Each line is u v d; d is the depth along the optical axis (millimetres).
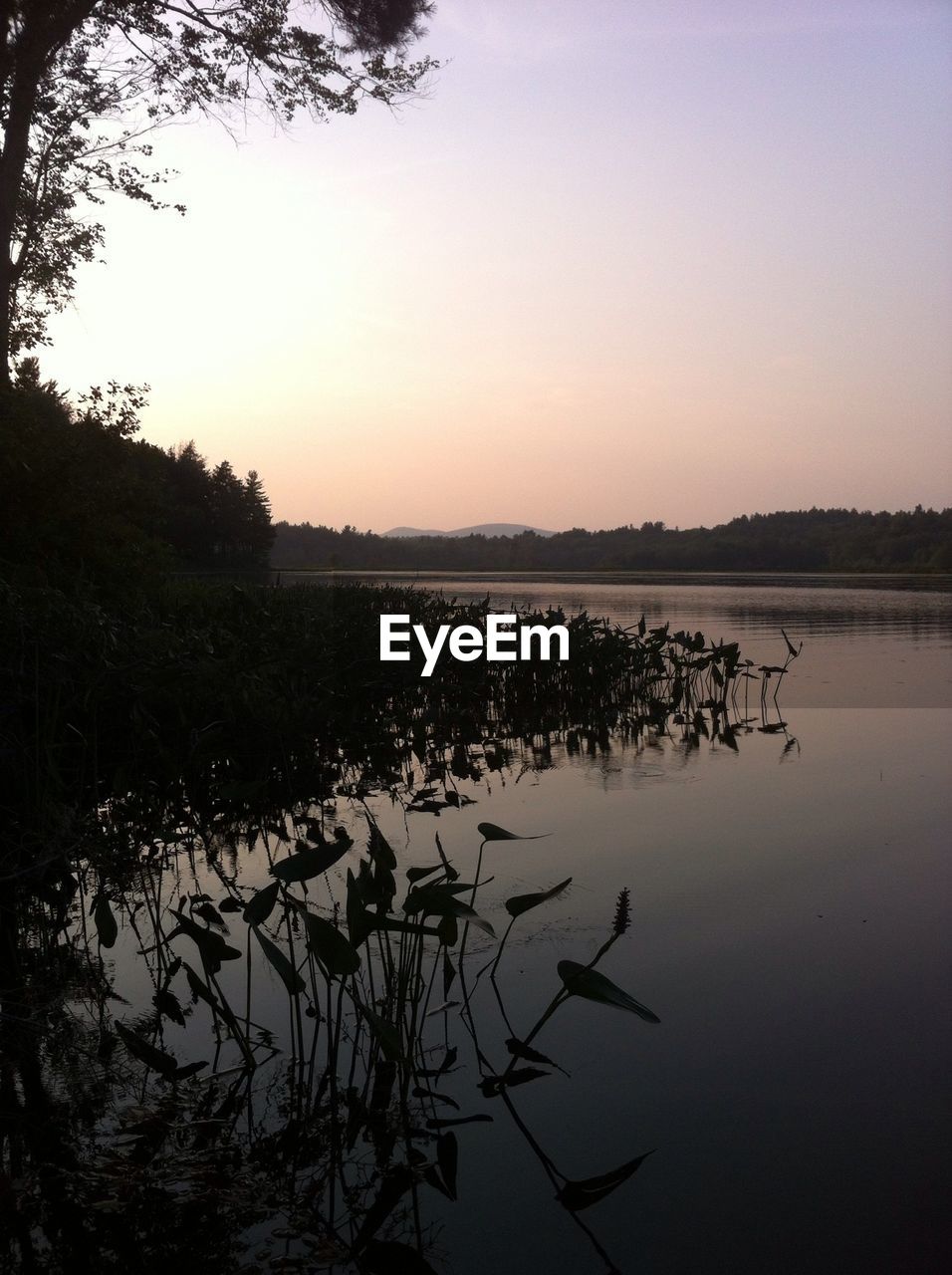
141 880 4031
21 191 13031
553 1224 1850
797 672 10703
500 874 3924
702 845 4309
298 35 13070
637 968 2980
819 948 3111
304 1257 1783
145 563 10922
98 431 10719
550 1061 2447
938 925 3293
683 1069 2389
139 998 2918
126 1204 1947
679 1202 1895
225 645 7008
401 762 6453
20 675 4719
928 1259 1719
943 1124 2131
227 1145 2148
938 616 19375
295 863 2412
